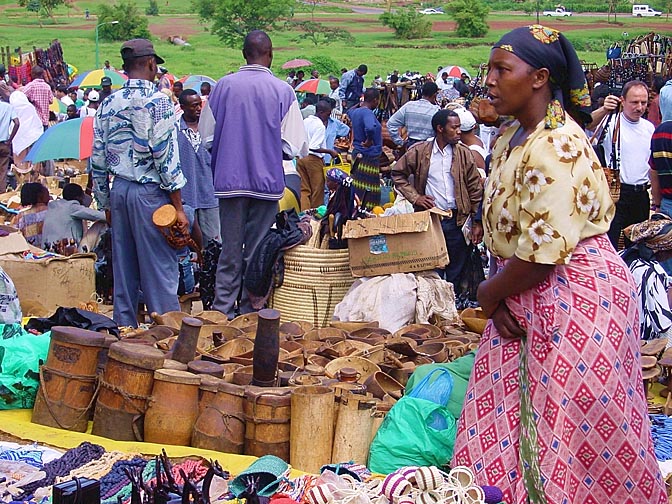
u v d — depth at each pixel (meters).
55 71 36.75
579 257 3.45
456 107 10.18
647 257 5.89
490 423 3.62
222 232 6.83
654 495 3.50
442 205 7.66
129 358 4.42
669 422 4.92
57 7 105.81
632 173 7.85
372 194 11.10
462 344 5.47
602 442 3.43
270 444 4.26
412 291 6.32
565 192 3.32
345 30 98.00
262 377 4.48
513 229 3.49
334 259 6.66
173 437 4.38
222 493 3.87
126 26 84.75
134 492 3.45
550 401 3.42
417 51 82.81
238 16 86.81
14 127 12.16
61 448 4.37
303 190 11.30
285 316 6.77
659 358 5.49
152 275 6.24
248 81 6.70
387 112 22.80
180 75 65.06
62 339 4.62
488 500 3.48
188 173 8.00
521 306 3.51
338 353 5.19
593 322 3.41
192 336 4.74
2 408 4.79
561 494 3.40
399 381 4.95
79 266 7.17
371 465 4.24
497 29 100.75
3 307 5.37
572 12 114.75
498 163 3.58
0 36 83.38
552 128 3.39
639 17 108.56
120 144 6.09
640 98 7.71
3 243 7.20
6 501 3.77
